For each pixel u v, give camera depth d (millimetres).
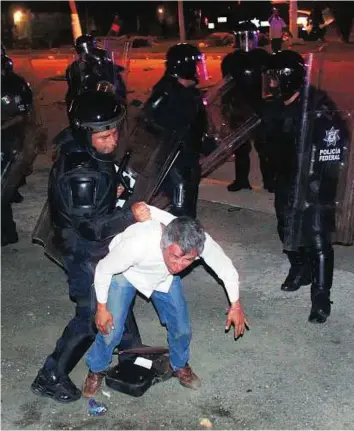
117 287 3389
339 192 4266
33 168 8773
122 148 3602
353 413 3496
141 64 22984
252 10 32031
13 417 3547
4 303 4996
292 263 5012
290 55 4121
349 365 3951
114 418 3518
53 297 5094
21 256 5934
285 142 4227
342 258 5602
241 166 7461
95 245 3447
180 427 3428
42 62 25406
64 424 3480
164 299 3480
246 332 4402
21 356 4195
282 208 4461
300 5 33719
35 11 42469
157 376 3818
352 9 26281
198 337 4363
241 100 5566
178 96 4676
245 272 5398
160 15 43156
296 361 4020
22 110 5727
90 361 3609
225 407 3586
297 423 3430
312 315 4480
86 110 3133
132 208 3262
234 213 6828
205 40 31531
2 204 6008
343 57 16484
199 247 3031
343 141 4145
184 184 4938
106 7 44469
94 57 6875
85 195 3156
